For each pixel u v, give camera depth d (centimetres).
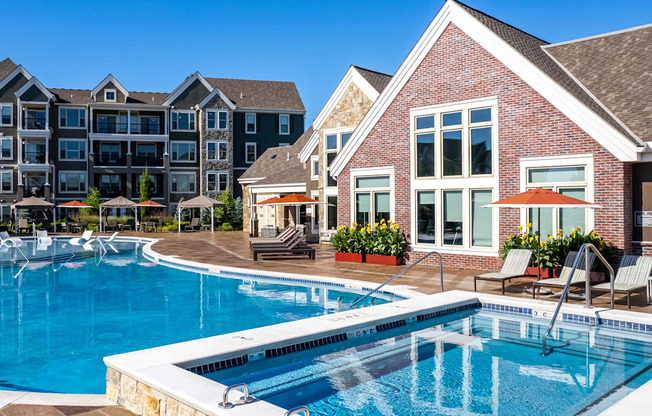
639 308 1009
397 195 1775
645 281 1053
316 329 820
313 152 2841
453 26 1617
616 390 659
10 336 971
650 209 1339
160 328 1025
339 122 2511
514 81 1488
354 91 2431
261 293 1386
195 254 2255
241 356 708
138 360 629
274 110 5175
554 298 1128
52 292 1425
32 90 4625
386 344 866
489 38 1530
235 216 4659
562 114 1399
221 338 758
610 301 1079
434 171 1673
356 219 1914
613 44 1703
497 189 1530
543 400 628
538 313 1034
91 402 584
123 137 4816
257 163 3981
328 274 1558
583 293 1187
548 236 1355
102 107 4769
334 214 2603
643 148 1274
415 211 1727
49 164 4684
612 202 1323
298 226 2911
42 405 555
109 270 1875
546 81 1422
